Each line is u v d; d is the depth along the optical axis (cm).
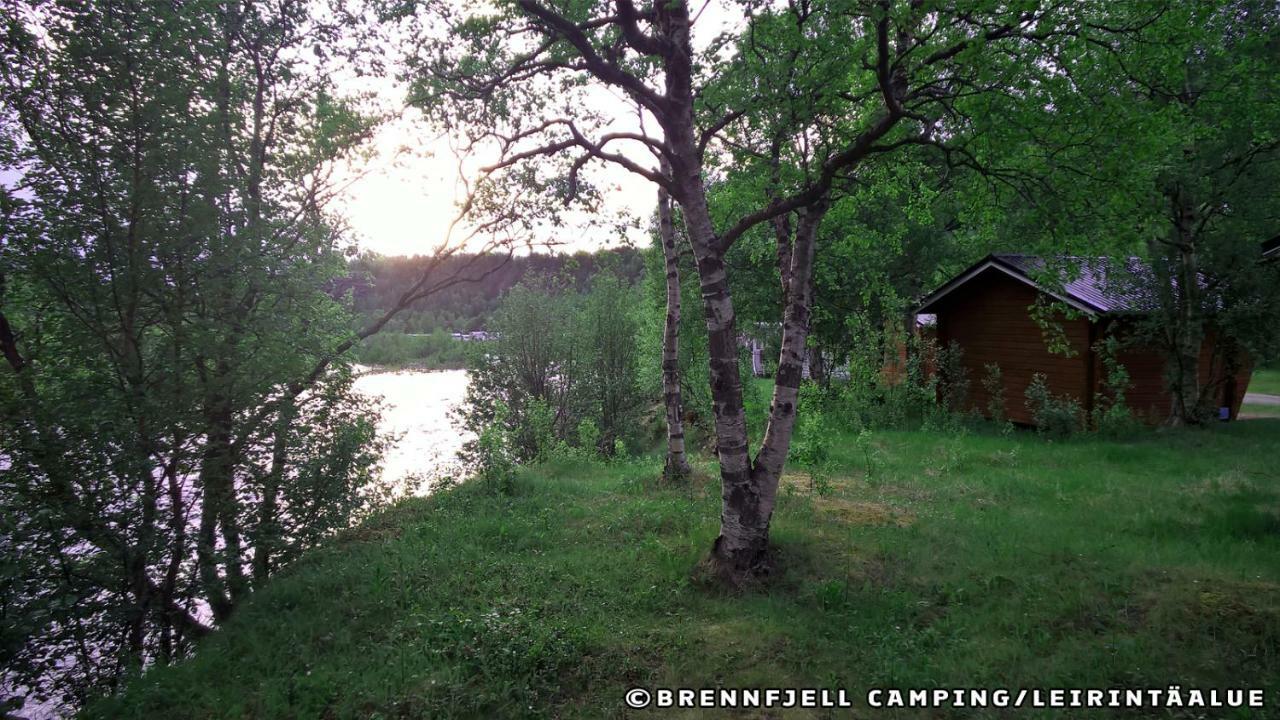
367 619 575
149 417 559
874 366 1550
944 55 559
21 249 536
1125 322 1362
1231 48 988
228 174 611
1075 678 422
